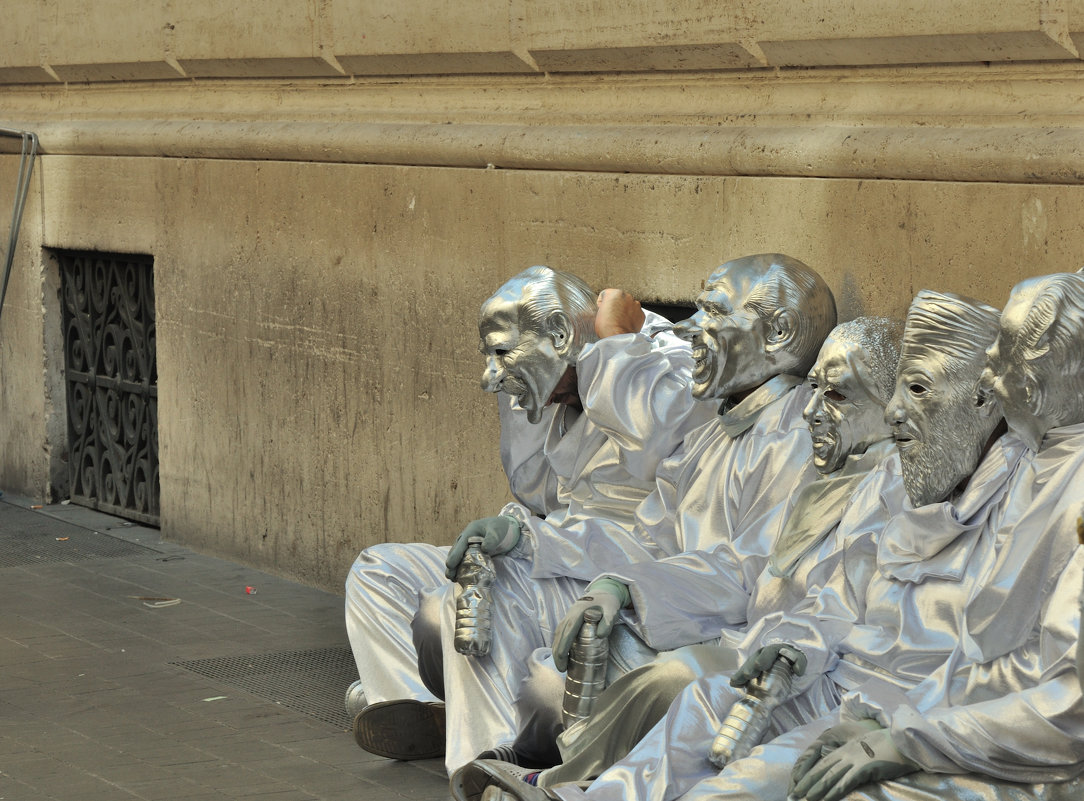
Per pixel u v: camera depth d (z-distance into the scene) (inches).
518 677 219.3
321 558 352.8
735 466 205.8
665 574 198.5
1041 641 154.7
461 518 313.6
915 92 231.3
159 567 377.4
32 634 319.6
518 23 291.1
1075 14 206.4
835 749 162.2
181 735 256.2
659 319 235.3
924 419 174.1
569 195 281.6
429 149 309.0
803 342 204.4
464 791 194.5
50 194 437.1
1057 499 159.5
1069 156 205.8
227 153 368.5
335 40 335.0
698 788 169.5
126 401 430.0
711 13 254.5
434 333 315.3
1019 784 153.4
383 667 244.4
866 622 180.2
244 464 374.0
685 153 257.9
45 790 230.1
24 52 438.6
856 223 233.1
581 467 231.8
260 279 362.6
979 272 217.6
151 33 389.7
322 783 233.1
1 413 470.3
